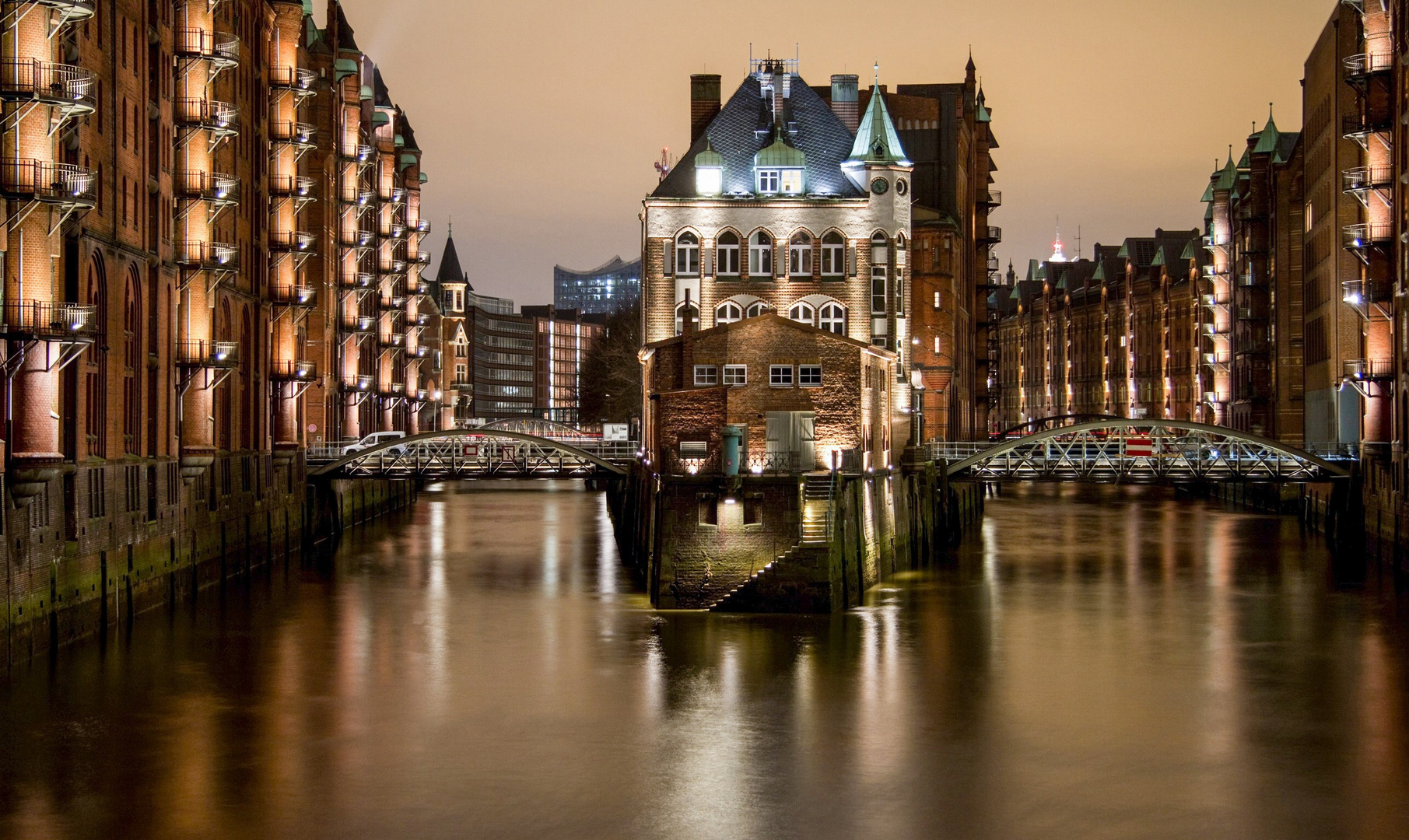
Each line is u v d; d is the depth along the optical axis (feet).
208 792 125.59
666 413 210.79
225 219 246.27
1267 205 401.49
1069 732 144.15
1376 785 128.57
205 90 227.20
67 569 172.14
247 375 261.85
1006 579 241.96
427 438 293.23
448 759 134.92
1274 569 256.52
